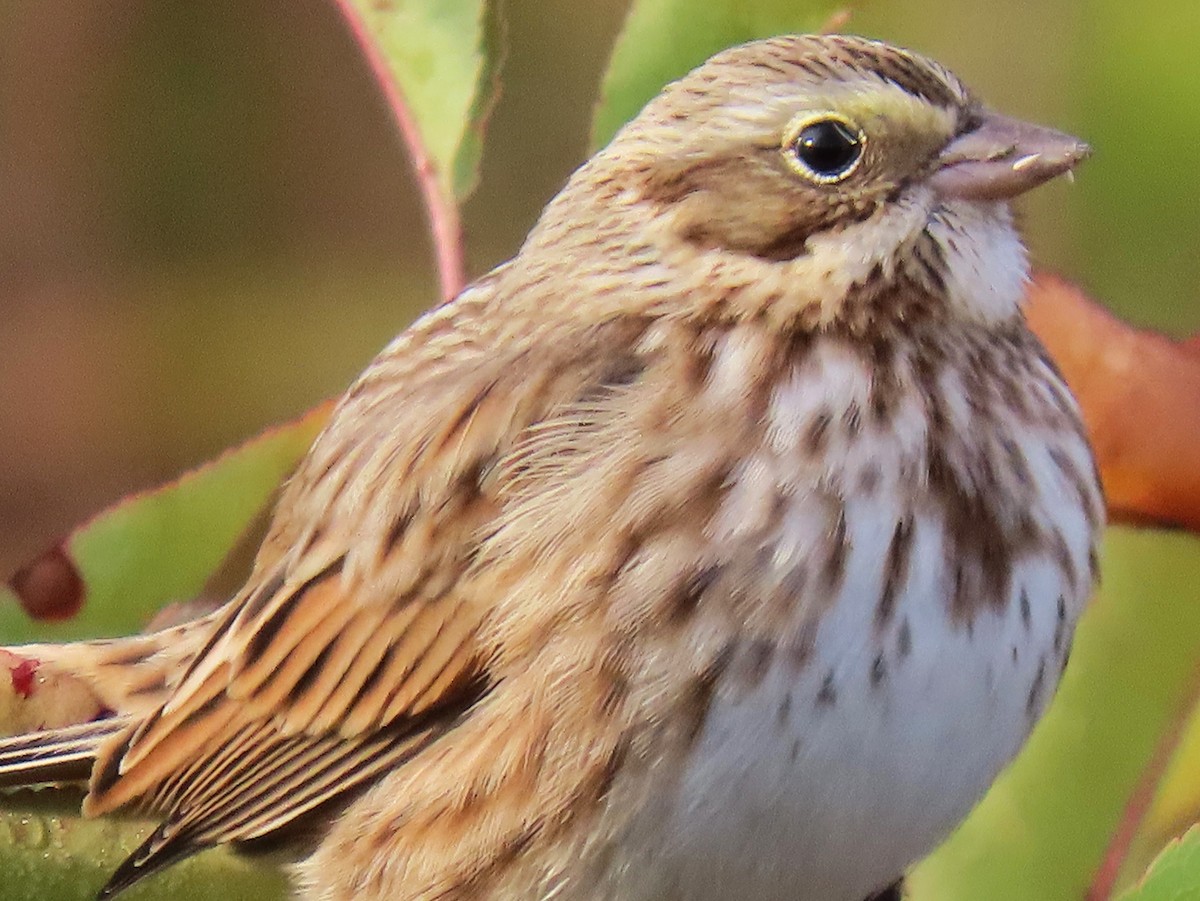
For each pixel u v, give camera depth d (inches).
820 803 79.4
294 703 80.0
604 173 80.0
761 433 79.4
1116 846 79.4
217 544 79.6
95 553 79.5
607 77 80.0
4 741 79.4
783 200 79.7
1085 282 81.0
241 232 85.0
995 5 81.2
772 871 79.4
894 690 79.3
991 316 79.7
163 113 84.8
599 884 79.5
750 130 79.7
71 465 84.4
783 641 79.2
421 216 85.4
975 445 79.5
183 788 79.9
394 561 79.8
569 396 79.7
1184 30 81.1
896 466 79.4
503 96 83.7
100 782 79.3
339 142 85.2
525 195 83.7
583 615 79.4
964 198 79.7
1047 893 79.4
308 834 80.0
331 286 85.3
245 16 85.0
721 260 79.7
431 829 79.7
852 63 79.7
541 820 79.5
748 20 80.0
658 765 79.3
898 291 79.7
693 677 79.3
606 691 79.4
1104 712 79.4
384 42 79.4
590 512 79.4
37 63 84.4
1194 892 78.7
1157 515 79.4
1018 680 79.4
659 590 79.3
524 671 79.5
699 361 79.7
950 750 79.4
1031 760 79.5
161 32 84.7
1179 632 79.4
